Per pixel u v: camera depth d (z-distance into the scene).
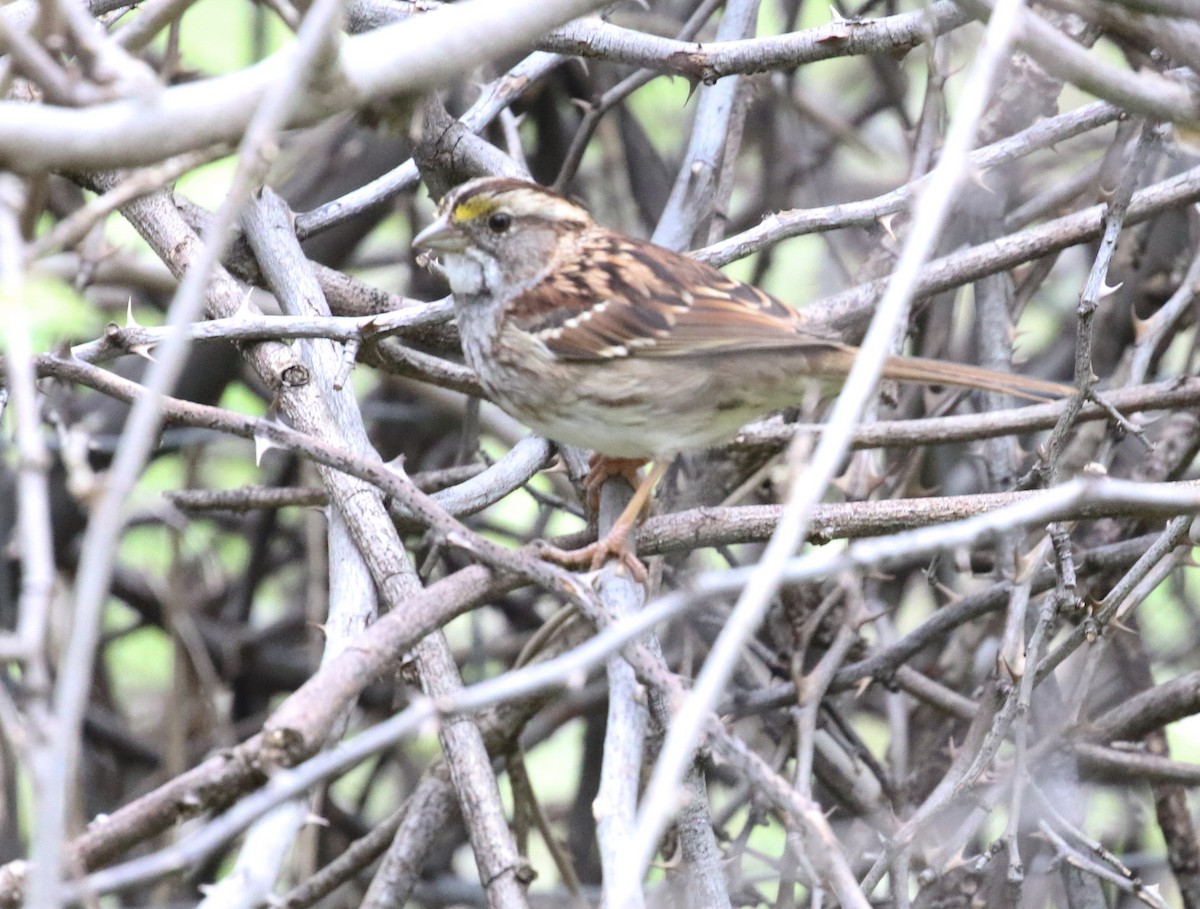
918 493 11.12
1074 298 13.74
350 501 7.89
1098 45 12.68
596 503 8.76
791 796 5.68
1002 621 11.29
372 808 13.88
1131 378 10.05
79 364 7.35
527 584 6.93
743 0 10.70
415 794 9.82
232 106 5.66
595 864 12.48
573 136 13.41
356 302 9.87
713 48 8.59
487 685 5.19
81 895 4.59
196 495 10.30
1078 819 9.77
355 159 13.14
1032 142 9.23
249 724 13.03
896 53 8.50
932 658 12.16
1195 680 9.96
